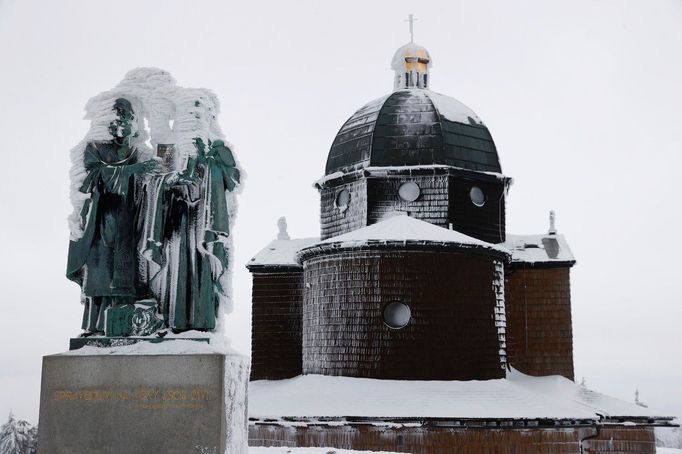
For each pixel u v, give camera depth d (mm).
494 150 36844
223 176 12352
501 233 36625
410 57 39156
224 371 10977
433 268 31312
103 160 12289
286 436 29578
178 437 10844
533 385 36625
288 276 39844
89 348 11359
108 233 12031
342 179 36062
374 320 31031
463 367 30875
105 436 10922
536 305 38188
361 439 28688
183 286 11859
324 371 31656
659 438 65188
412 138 35688
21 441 26656
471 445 28469
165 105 12711
